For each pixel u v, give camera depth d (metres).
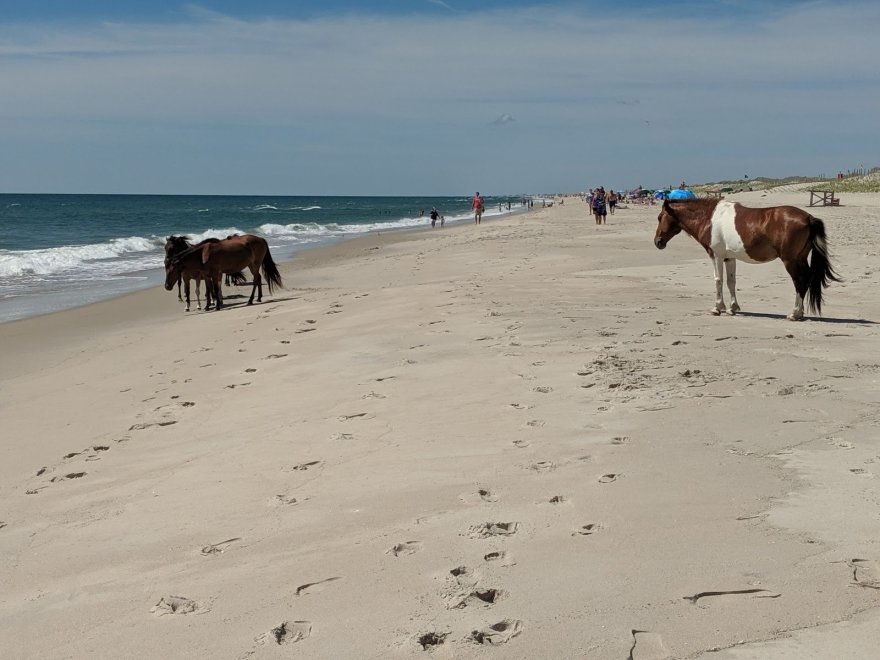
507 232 36.53
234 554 4.87
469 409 7.47
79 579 4.80
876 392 7.30
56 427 8.62
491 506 5.20
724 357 8.80
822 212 42.53
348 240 40.34
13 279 24.27
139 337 14.08
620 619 3.70
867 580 3.91
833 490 5.07
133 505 5.98
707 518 4.77
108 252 34.88
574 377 8.25
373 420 7.45
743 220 11.18
